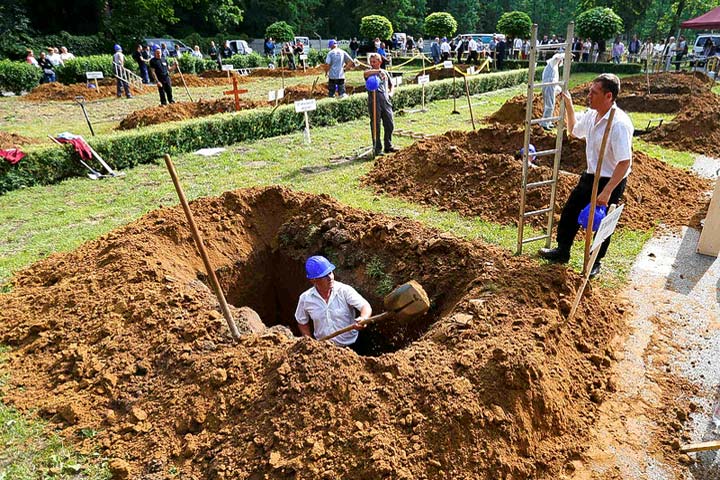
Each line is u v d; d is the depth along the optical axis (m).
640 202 6.96
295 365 3.33
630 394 3.64
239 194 6.32
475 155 7.89
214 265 5.61
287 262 6.12
